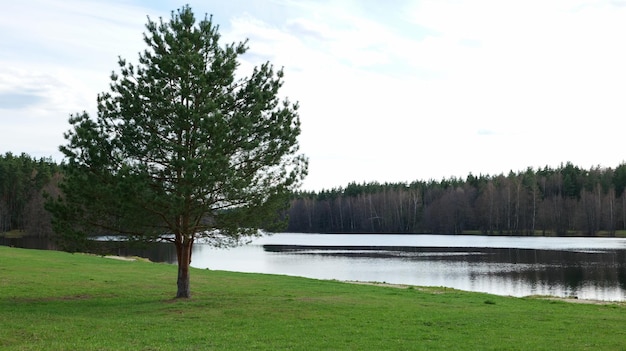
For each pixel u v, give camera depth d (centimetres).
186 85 2131
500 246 9000
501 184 14338
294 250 8881
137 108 2120
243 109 2289
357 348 1413
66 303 2161
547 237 12156
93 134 2069
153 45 2294
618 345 1473
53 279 2877
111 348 1350
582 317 1970
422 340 1527
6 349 1306
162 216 2177
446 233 14675
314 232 18262
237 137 2136
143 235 2219
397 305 2217
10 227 11994
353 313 1978
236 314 1927
